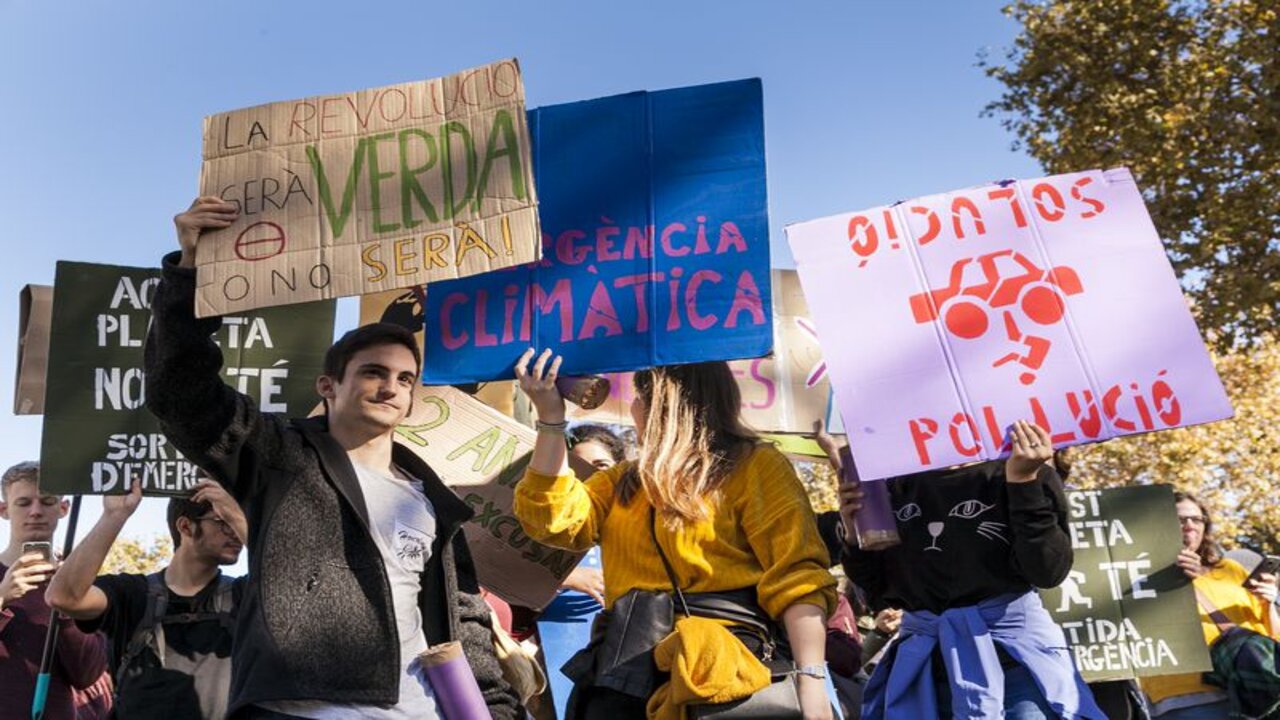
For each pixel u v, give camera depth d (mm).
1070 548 3803
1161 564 5711
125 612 4266
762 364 5328
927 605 4023
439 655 2984
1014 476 3766
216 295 3283
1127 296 3838
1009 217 3967
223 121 3480
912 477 4117
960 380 3797
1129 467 24250
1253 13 15469
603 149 3723
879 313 3895
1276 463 22969
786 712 3121
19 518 5469
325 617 2900
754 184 3613
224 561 4328
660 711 3143
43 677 4484
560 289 3643
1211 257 15461
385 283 3359
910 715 3910
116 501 4441
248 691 2805
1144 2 16219
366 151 3461
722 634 3135
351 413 3273
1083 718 3781
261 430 3084
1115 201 3961
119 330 4746
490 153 3434
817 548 3334
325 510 3057
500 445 4750
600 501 3615
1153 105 16094
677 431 3449
